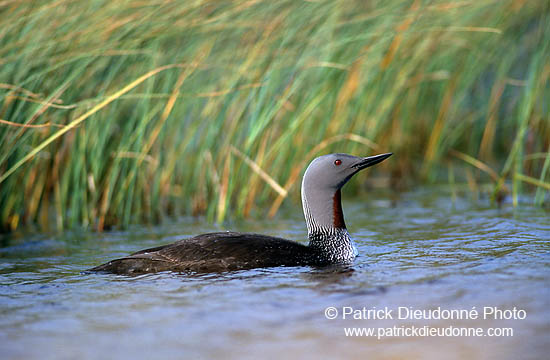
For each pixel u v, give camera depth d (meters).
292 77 13.47
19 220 13.90
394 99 16.22
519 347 6.39
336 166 9.91
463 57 17.34
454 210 13.92
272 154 14.59
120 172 13.62
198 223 13.75
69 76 11.99
